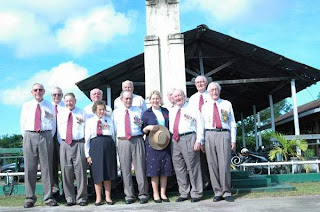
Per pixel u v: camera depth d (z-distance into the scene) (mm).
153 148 5902
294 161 9781
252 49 11906
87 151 5910
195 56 13609
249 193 6477
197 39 12461
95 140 5871
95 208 5465
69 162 5926
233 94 17188
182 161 5930
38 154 6016
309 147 12133
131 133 5914
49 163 6027
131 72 12484
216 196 5750
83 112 6172
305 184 8422
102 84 12539
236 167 11094
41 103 6125
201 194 5848
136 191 6734
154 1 8531
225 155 5758
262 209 4820
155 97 6117
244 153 11594
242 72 14508
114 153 5977
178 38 8312
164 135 5887
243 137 19969
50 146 6059
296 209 4754
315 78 12469
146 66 8258
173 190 6715
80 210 5305
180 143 5871
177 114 5984
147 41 8336
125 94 6020
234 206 5145
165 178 5984
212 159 5840
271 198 5863
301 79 12820
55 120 6348
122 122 5973
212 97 5996
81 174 5922
